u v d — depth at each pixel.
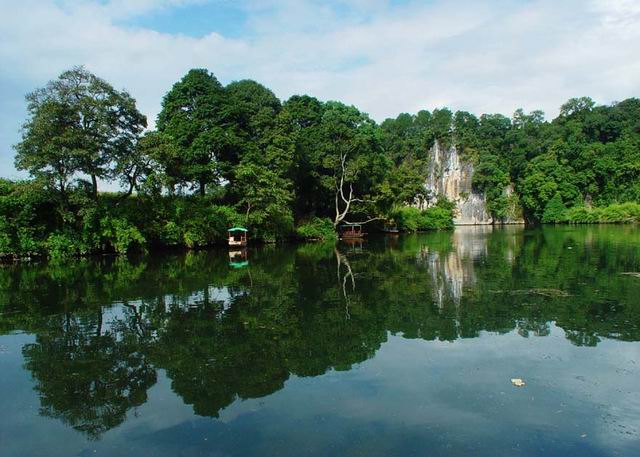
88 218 36.91
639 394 9.48
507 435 8.00
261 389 10.31
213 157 50.59
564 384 10.03
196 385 10.71
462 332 14.08
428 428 8.30
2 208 35.59
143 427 8.79
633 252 33.97
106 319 17.02
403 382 10.38
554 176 99.25
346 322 15.68
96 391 10.58
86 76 36.19
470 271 26.41
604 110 118.25
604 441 7.75
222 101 51.94
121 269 30.67
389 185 65.12
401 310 17.16
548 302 17.58
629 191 97.12
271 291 21.73
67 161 35.41
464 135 115.06
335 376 10.89
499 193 107.56
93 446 8.18
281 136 52.00
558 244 43.19
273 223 50.81
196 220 44.12
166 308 18.58
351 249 44.50
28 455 7.98
